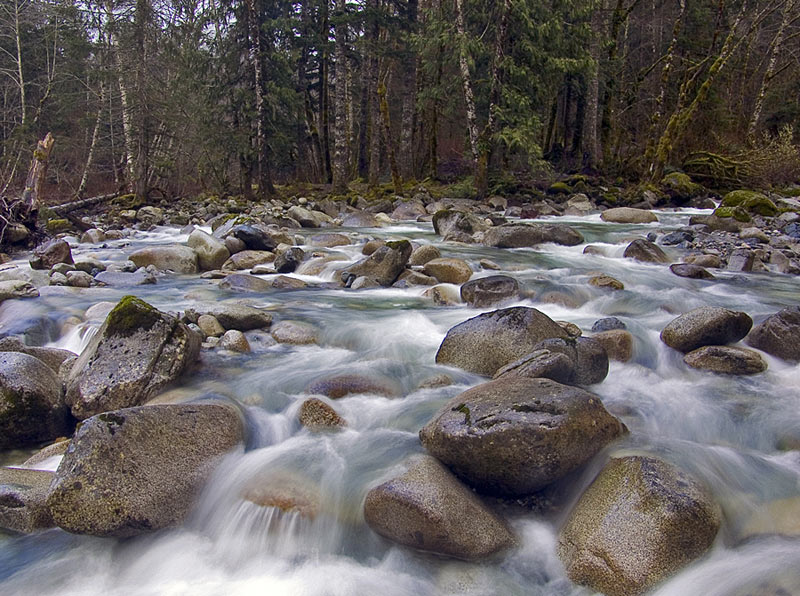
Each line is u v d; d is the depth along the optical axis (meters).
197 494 3.64
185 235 14.77
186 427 3.82
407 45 23.34
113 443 3.46
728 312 5.60
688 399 4.79
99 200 20.41
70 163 28.30
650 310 7.21
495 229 11.98
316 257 10.26
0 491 3.55
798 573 2.97
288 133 23.39
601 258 10.63
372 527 3.39
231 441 3.98
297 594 3.06
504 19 18.72
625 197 18.98
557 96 25.41
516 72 18.86
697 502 3.18
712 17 26.97
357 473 3.77
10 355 4.70
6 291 7.52
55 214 15.41
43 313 6.91
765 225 13.77
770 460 3.97
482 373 5.23
